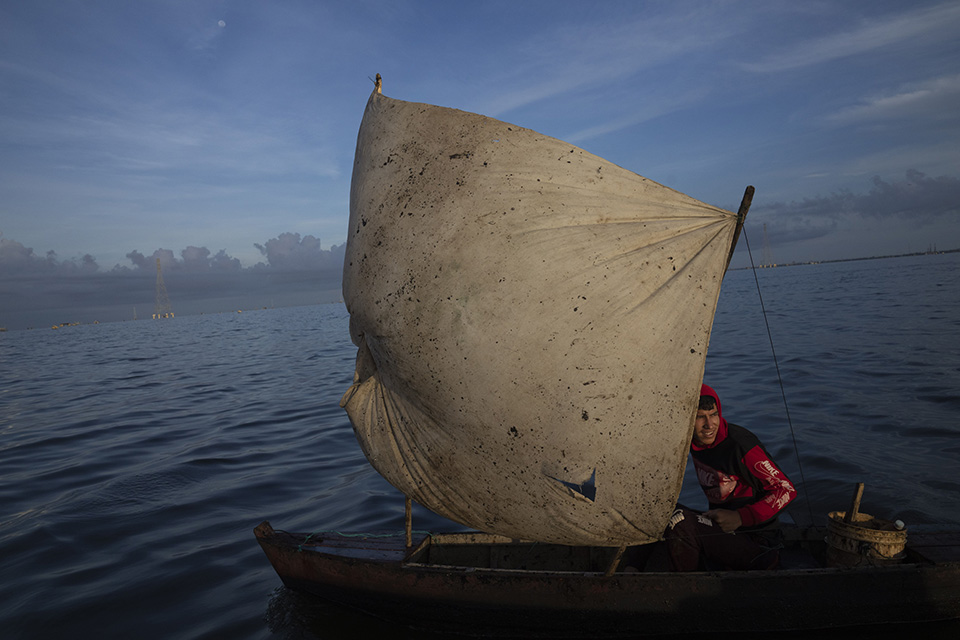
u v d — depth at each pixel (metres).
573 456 3.07
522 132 3.29
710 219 3.07
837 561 3.79
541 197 3.10
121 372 21.50
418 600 3.96
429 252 3.22
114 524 6.02
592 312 2.96
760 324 22.16
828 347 14.61
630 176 3.13
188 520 6.10
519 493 3.29
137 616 4.20
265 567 4.99
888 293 33.94
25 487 7.48
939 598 3.53
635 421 3.01
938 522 4.95
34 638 3.93
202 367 21.72
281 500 6.66
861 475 6.11
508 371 3.05
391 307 3.31
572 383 2.99
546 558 4.43
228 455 8.64
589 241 3.01
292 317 90.62
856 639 3.48
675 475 3.12
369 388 3.76
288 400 13.20
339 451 8.67
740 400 9.75
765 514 3.82
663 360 2.97
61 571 4.96
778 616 3.56
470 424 3.21
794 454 6.89
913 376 10.39
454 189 3.25
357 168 3.84
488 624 3.88
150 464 8.27
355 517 6.02
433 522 5.85
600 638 3.78
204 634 3.94
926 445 6.83
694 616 3.60
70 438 10.29
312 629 4.00
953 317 18.67
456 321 3.12
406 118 3.61
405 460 3.61
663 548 4.04
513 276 3.04
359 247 3.54
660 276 2.99
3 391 17.56
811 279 70.38
